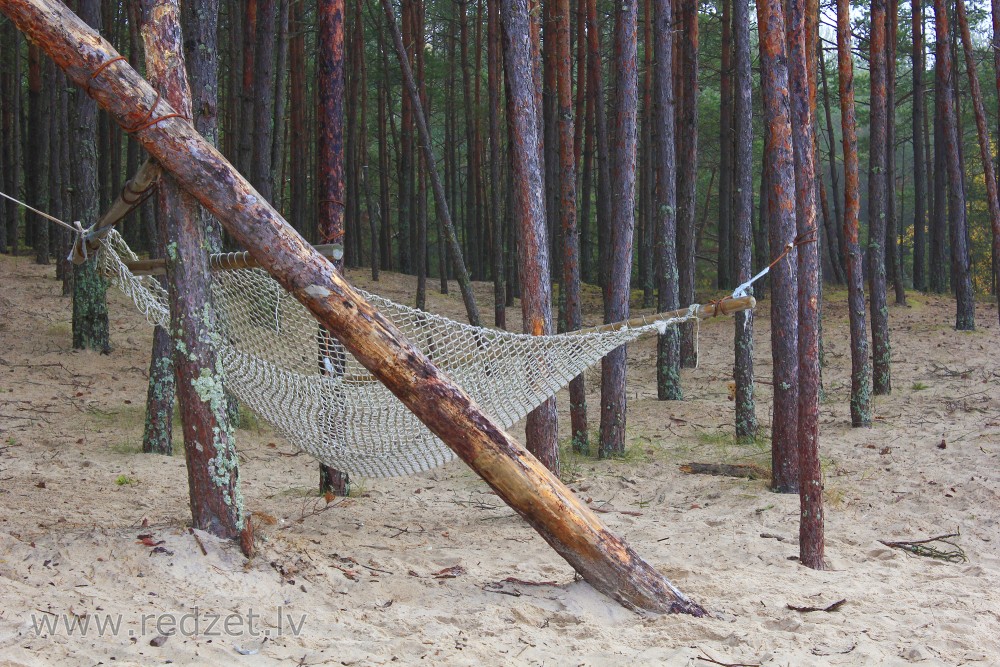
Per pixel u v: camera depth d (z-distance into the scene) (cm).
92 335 1188
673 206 1091
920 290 2209
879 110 1144
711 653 340
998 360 1256
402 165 2245
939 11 1507
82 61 367
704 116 2623
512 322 1748
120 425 861
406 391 379
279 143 1182
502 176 2534
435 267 3575
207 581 369
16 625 301
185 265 400
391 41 2258
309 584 393
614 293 820
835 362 1333
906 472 725
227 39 2094
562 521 389
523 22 631
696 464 777
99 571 362
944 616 399
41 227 1738
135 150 1756
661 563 482
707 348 1513
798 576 469
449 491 699
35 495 564
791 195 661
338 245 408
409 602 389
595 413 1070
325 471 647
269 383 458
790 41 549
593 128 2308
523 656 328
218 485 402
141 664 285
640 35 2108
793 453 688
